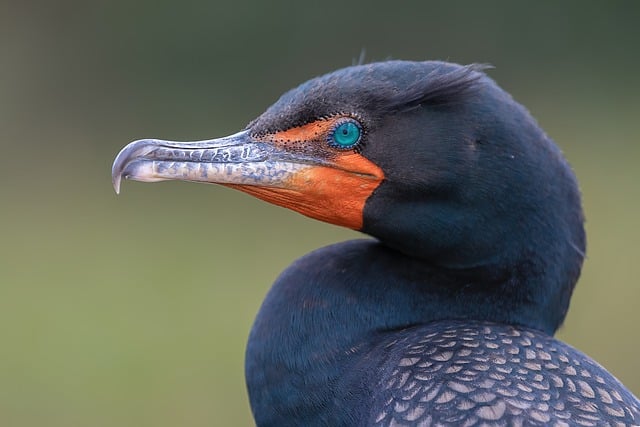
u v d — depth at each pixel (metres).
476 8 24.83
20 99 23.89
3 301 17.77
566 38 24.91
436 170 6.68
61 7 24.97
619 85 24.23
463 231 6.74
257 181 6.91
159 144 6.98
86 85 24.34
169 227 20.16
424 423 6.04
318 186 6.89
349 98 6.80
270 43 24.31
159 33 24.55
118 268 18.67
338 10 24.41
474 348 6.41
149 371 15.77
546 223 6.77
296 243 19.11
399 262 6.95
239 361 15.84
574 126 22.84
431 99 6.70
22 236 19.81
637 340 16.02
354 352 6.65
